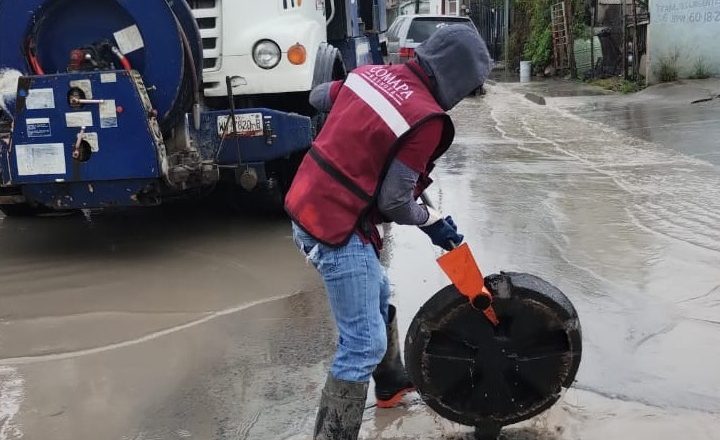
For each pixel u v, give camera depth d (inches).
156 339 164.1
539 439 122.7
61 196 201.0
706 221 245.8
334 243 104.5
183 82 199.8
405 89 102.8
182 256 220.7
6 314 178.7
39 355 157.4
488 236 233.0
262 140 220.8
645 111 532.1
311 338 163.5
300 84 234.8
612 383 140.9
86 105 191.8
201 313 177.8
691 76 660.7
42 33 198.8
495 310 114.0
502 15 1218.6
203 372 149.1
